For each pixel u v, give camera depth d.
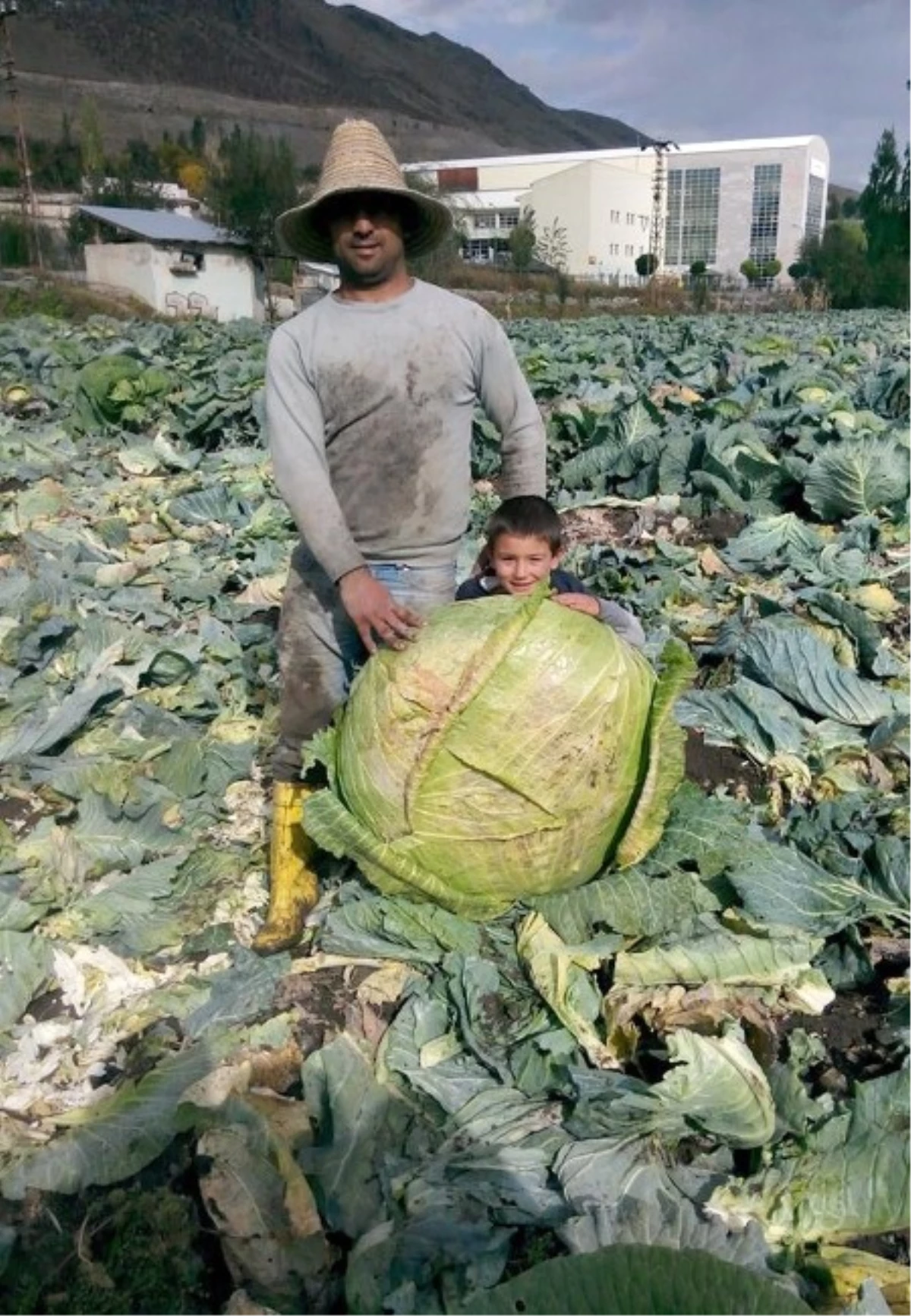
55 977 3.52
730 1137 2.74
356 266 3.43
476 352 3.59
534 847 3.18
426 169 102.94
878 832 3.99
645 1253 2.08
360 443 3.54
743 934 3.37
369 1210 2.70
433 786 3.13
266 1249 2.58
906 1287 2.43
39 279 40.97
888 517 7.62
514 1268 2.52
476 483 9.34
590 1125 2.79
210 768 4.56
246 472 9.50
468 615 3.24
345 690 3.79
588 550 6.97
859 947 3.38
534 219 96.06
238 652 5.59
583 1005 3.12
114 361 11.73
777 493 8.19
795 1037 3.14
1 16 53.34
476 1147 2.79
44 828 4.16
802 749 4.51
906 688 5.14
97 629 5.64
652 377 12.88
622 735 3.14
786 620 5.55
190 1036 3.20
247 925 3.76
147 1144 2.84
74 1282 2.62
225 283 47.75
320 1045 3.23
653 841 3.28
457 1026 3.16
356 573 3.36
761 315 42.16
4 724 5.03
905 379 10.23
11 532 7.91
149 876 3.91
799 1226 2.57
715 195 114.25
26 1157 2.85
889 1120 2.67
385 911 3.43
